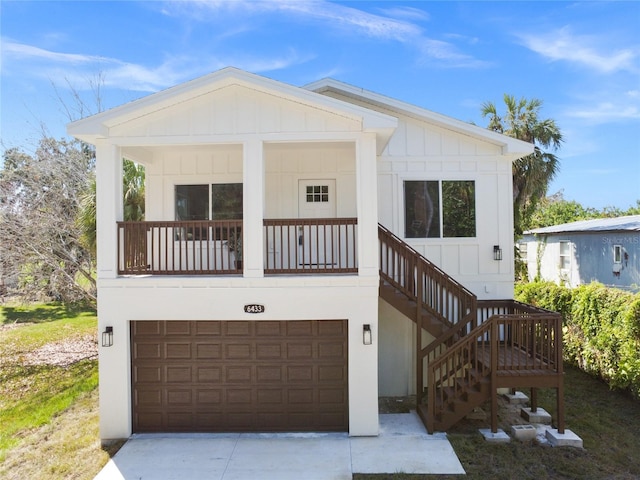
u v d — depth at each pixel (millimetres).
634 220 16719
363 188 7113
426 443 6805
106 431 7191
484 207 9477
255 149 7160
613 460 6207
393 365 9445
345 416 7352
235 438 7141
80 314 19547
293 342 7379
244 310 7176
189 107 7227
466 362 7949
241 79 6883
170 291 7215
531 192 14742
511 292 9414
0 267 16031
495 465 6090
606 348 9156
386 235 8289
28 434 7613
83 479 5926
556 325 6957
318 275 7230
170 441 7062
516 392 8898
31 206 16266
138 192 12422
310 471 5988
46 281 17031
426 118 9352
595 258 15688
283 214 9430
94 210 12398
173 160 9391
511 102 15117
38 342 14703
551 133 14516
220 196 9391
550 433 6879
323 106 6930
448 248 9445
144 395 7430
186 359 7414
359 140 7117
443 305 8883
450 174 9484
